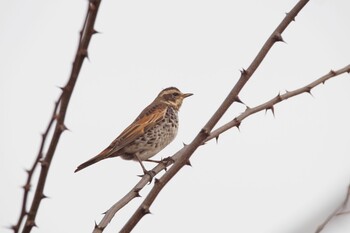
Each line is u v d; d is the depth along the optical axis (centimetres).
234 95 740
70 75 559
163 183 723
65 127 578
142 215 712
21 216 590
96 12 539
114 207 791
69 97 570
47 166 586
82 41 550
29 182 591
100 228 744
